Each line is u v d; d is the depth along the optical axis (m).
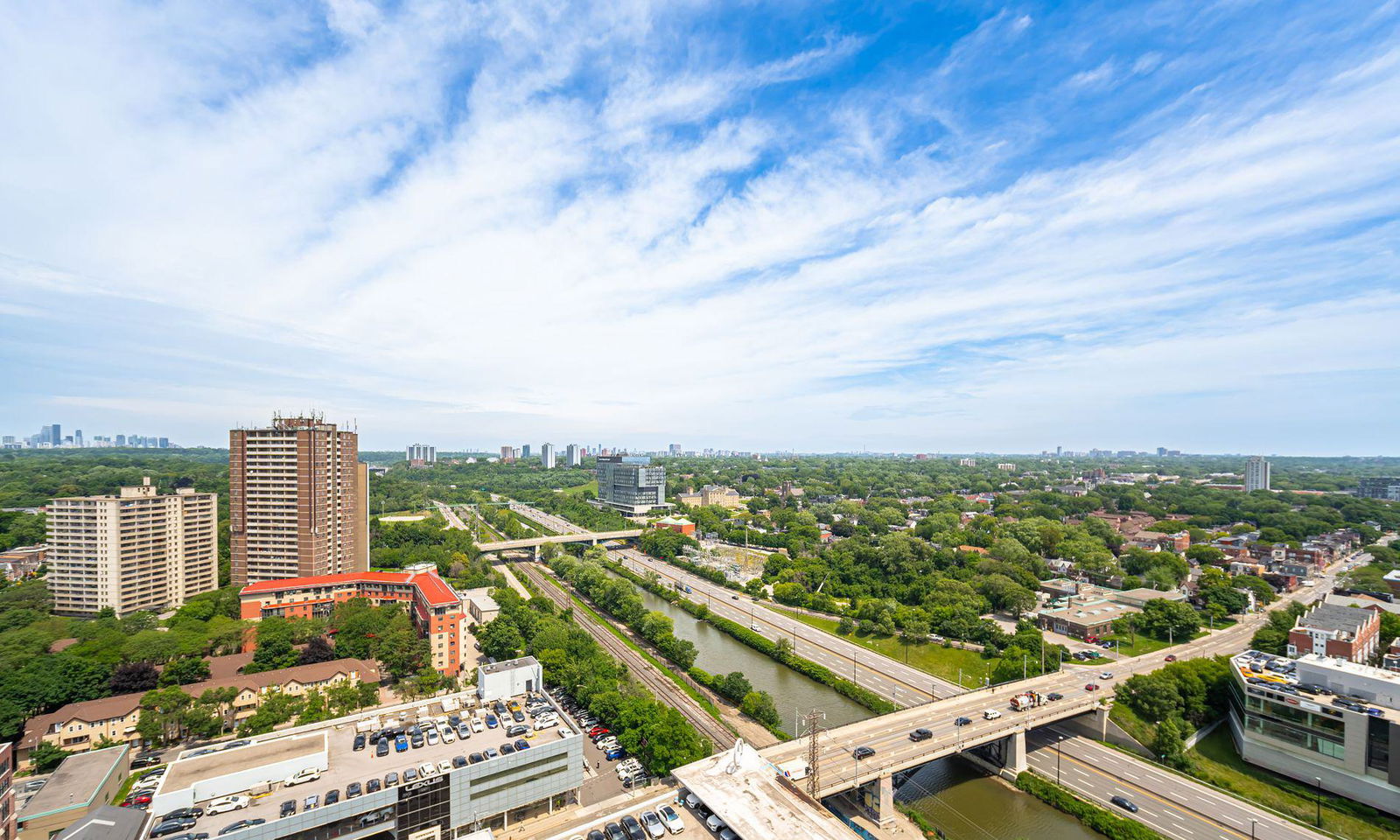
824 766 130.25
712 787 100.19
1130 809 133.12
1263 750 150.50
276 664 191.12
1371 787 132.00
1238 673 166.88
